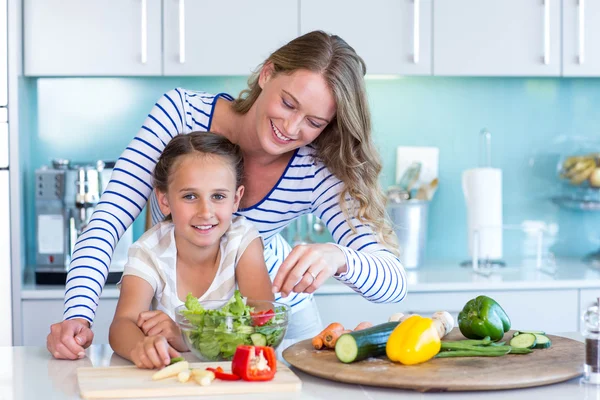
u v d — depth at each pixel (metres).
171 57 2.95
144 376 1.26
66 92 3.23
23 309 2.79
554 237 3.46
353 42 3.00
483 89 3.39
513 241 3.44
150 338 1.33
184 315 1.37
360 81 1.68
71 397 1.20
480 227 3.17
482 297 1.47
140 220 3.22
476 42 3.05
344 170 1.75
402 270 1.64
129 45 2.94
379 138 3.35
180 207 1.62
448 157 3.39
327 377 1.25
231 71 2.97
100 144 3.25
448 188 3.40
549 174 3.43
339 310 2.82
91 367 1.33
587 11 3.07
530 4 3.05
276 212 1.85
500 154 3.41
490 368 1.26
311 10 2.98
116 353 1.51
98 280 1.59
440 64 3.04
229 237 1.70
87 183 2.91
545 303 2.88
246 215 1.84
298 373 1.32
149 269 1.64
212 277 1.68
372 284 1.52
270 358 1.24
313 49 1.60
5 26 2.79
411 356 1.28
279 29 2.97
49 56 2.92
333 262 1.42
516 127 3.41
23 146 2.96
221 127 1.81
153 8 2.93
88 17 2.92
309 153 1.80
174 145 1.65
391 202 3.09
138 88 3.26
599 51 3.08
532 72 3.07
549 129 3.42
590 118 3.43
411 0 3.01
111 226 1.66
